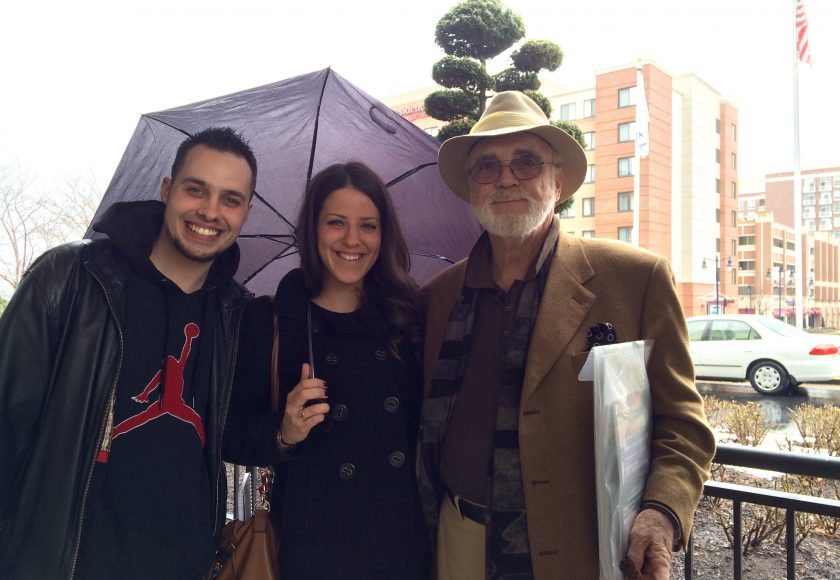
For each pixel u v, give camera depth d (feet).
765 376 34.91
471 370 5.65
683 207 125.18
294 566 5.17
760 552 12.53
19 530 4.50
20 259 46.78
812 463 5.24
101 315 4.84
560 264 5.50
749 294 196.54
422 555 5.58
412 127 8.62
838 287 290.97
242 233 9.07
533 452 4.89
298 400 4.90
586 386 4.92
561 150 6.20
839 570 11.64
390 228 6.15
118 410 4.81
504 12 34.50
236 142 5.45
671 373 4.78
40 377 4.61
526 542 4.93
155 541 4.77
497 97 6.49
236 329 5.51
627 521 4.14
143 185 7.88
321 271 6.01
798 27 67.97
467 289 6.02
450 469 5.53
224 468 5.46
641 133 68.54
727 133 141.08
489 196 5.91
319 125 8.43
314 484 5.28
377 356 5.72
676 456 4.47
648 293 5.09
